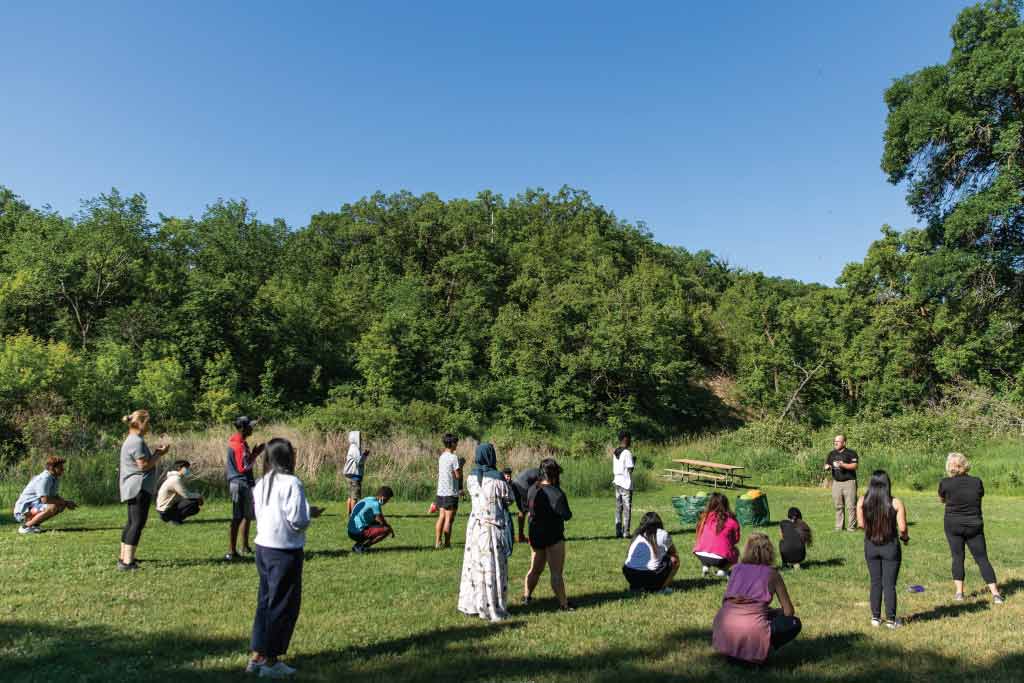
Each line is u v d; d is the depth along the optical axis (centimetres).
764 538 541
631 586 757
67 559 830
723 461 2917
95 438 1884
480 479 664
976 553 729
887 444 2592
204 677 459
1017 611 680
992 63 2742
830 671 502
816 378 4178
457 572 827
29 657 484
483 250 5828
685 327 5116
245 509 875
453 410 3469
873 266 3866
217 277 3584
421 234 6009
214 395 2731
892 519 629
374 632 579
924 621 645
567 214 7844
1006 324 3042
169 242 4006
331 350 3828
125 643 526
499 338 4016
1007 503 1731
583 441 3222
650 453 3353
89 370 2370
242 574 772
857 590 775
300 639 554
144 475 788
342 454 2016
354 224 6197
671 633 593
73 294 3156
